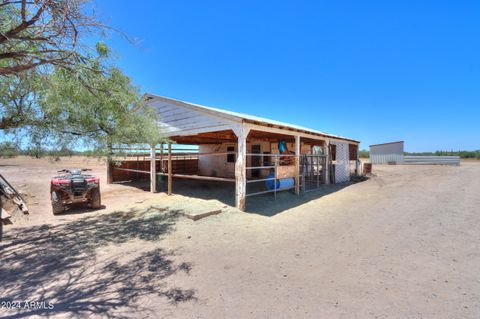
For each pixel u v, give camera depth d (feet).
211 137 40.65
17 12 8.73
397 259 11.68
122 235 15.84
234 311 7.93
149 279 10.12
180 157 56.80
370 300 8.43
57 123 13.35
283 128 26.25
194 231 16.51
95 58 11.32
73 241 14.75
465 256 11.83
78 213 21.85
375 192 31.83
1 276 10.42
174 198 28.73
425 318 7.42
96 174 57.21
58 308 8.10
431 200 25.48
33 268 11.19
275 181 26.40
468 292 8.78
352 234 15.51
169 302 8.46
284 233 15.96
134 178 48.52
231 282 9.82
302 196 29.12
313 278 10.05
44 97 12.23
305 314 7.74
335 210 22.16
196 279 10.10
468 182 38.09
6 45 9.31
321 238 14.90
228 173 52.70
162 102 30.09
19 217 20.16
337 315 7.66
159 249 13.44
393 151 90.84
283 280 9.95
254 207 23.35
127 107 15.52
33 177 48.75
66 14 8.20
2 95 12.02
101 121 15.19
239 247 13.64
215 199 27.68
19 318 7.55
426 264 11.09
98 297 8.78
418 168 69.92
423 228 16.34
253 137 42.04
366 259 11.78
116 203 26.20
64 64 10.25
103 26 9.34
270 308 8.08
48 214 21.49
